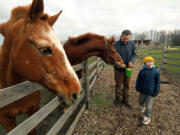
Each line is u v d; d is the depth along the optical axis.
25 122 1.05
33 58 1.00
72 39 3.04
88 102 3.21
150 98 2.55
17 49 1.04
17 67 1.07
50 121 2.78
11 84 1.29
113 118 2.87
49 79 1.02
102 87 4.86
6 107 1.30
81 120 2.77
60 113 3.06
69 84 1.04
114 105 3.45
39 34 0.99
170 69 6.68
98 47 3.07
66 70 1.05
